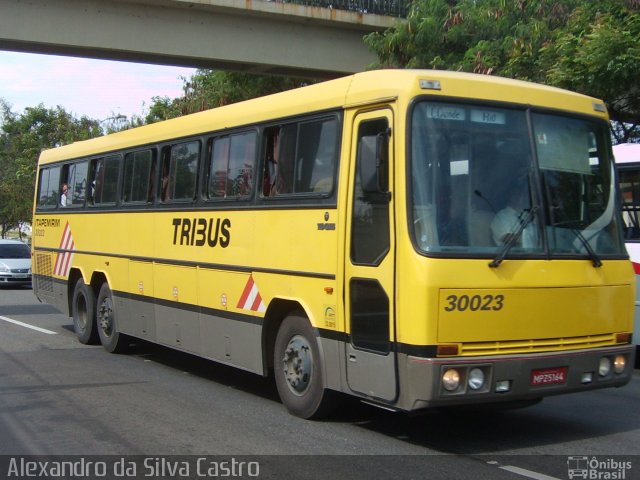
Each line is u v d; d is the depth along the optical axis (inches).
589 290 253.9
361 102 258.4
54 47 729.6
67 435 270.1
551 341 245.9
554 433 274.2
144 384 362.3
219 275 334.6
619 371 261.3
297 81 962.7
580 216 259.9
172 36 757.3
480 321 232.8
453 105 245.4
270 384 363.9
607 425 287.1
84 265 484.1
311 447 253.6
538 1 636.7
